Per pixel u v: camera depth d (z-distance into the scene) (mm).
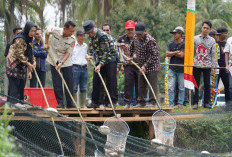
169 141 14195
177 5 58656
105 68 15750
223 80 19578
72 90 15453
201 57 18734
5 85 39812
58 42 14984
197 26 58125
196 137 17719
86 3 49344
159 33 47062
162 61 48031
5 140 6992
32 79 18297
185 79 18281
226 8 61750
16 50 14047
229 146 17344
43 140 12094
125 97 16500
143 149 11516
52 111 11227
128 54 17234
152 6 48031
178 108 18906
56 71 15094
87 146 12523
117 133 12195
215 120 17625
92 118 15406
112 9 48531
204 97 19203
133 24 17281
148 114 17031
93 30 15000
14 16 50156
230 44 18750
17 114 11414
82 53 18625
